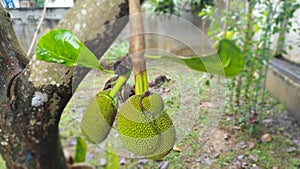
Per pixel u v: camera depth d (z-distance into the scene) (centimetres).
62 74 48
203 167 88
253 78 191
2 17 54
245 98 189
